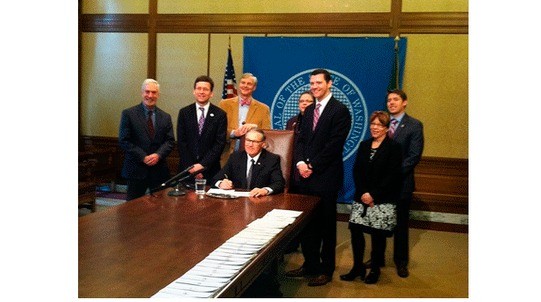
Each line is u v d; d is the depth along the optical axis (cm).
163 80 703
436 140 616
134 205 314
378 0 626
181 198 339
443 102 612
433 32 610
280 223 270
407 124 423
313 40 633
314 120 381
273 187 360
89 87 730
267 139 398
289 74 641
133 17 708
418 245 535
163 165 455
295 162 389
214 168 437
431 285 398
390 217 379
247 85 505
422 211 617
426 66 615
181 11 691
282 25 656
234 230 256
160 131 454
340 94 626
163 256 211
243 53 660
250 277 200
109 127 728
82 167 579
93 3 722
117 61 719
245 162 381
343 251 495
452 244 542
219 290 173
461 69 605
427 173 619
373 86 617
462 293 378
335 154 373
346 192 628
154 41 702
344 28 638
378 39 614
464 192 606
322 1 643
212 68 684
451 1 604
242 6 669
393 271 434
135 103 716
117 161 726
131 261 204
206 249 222
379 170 375
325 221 381
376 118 372
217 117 434
